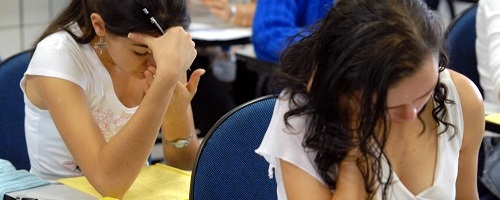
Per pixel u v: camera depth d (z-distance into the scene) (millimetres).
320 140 1615
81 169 2176
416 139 1754
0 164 2242
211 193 2027
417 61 1441
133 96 2406
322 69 1524
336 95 1514
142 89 2420
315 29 1607
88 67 2293
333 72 1488
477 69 3355
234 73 4969
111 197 2051
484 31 3258
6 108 2664
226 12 4434
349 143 1582
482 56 3291
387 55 1432
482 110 1841
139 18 2080
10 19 4820
